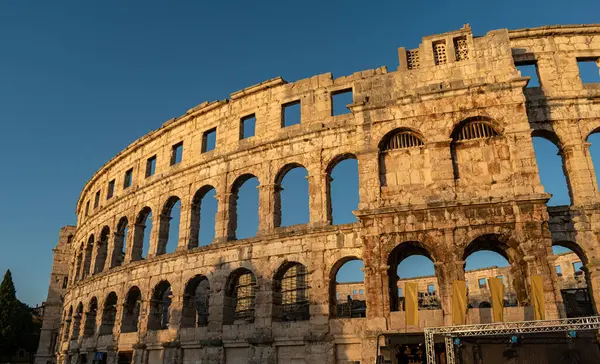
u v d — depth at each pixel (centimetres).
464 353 2889
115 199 6094
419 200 3631
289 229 4241
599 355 2756
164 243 5288
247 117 5000
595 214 3562
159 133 5716
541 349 2838
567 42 4197
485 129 3756
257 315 4075
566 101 3956
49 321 8600
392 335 3338
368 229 3638
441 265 3397
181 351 4491
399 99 3934
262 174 4553
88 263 6856
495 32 4006
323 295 3869
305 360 3788
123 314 5266
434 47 4159
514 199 3375
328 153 4309
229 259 4409
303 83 4712
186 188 5119
